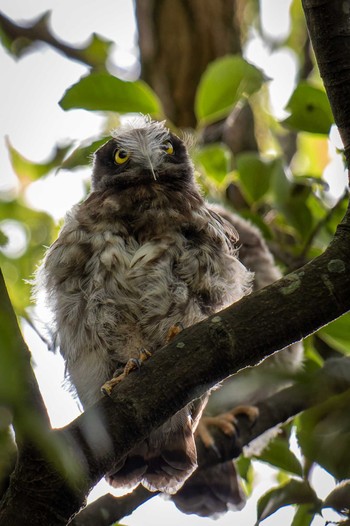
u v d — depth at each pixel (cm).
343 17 683
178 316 891
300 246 1232
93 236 902
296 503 887
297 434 897
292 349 1259
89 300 892
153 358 680
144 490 900
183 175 1016
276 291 670
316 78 1452
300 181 1188
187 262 896
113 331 898
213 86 1130
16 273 1223
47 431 529
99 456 657
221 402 1073
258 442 1195
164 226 910
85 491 652
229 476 1144
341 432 891
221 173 1205
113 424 665
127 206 924
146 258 888
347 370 955
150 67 1445
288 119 1095
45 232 1291
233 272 930
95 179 1042
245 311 669
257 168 1154
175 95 1421
